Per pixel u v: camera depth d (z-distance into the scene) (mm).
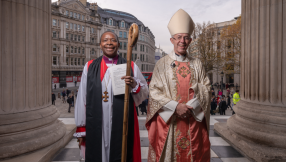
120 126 2004
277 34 3178
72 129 4375
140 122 5785
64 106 17188
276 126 3121
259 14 3412
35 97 3365
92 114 1977
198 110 2090
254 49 3525
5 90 3043
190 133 2146
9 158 2846
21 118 3102
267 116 3186
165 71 2273
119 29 57156
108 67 2094
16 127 3012
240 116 3801
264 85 3371
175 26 2242
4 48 3035
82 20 42219
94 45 45875
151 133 2332
